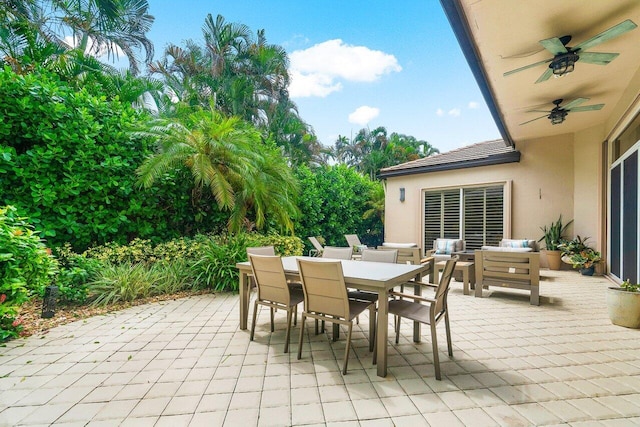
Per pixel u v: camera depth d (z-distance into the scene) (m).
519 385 2.36
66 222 4.85
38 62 6.34
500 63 4.42
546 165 7.88
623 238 5.55
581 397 2.21
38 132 4.61
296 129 13.61
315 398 2.20
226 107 11.99
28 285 3.30
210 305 4.54
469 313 4.21
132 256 5.28
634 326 3.58
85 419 1.95
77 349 2.96
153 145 6.08
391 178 10.55
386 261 4.19
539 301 4.77
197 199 6.52
